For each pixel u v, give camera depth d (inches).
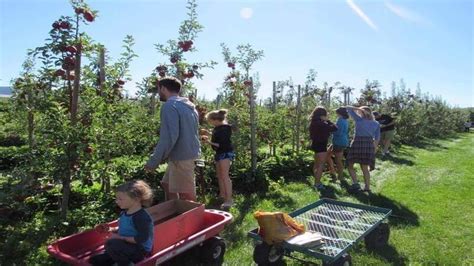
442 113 1087.0
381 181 375.2
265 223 165.8
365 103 642.2
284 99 585.0
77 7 207.0
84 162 214.4
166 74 269.0
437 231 232.4
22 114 314.0
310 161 402.9
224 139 259.0
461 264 188.9
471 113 1900.8
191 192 205.5
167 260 155.8
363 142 319.6
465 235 227.8
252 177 317.4
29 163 209.0
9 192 199.5
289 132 479.8
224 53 371.2
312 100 529.7
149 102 280.8
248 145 360.8
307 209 220.4
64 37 203.6
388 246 205.2
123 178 254.5
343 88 661.3
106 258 141.3
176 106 193.6
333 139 364.2
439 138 977.5
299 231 172.1
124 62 241.8
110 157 237.3
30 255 171.8
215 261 176.4
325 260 153.1
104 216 220.4
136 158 267.7
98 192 253.6
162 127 191.5
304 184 344.8
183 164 200.4
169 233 161.5
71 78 215.5
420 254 196.9
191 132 200.8
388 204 290.0
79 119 218.2
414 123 786.8
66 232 198.7
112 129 231.1
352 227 192.5
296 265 176.2
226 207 258.1
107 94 232.5
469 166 479.2
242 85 368.2
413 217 259.0
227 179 261.7
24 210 203.6
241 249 193.2
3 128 459.5
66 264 166.6
